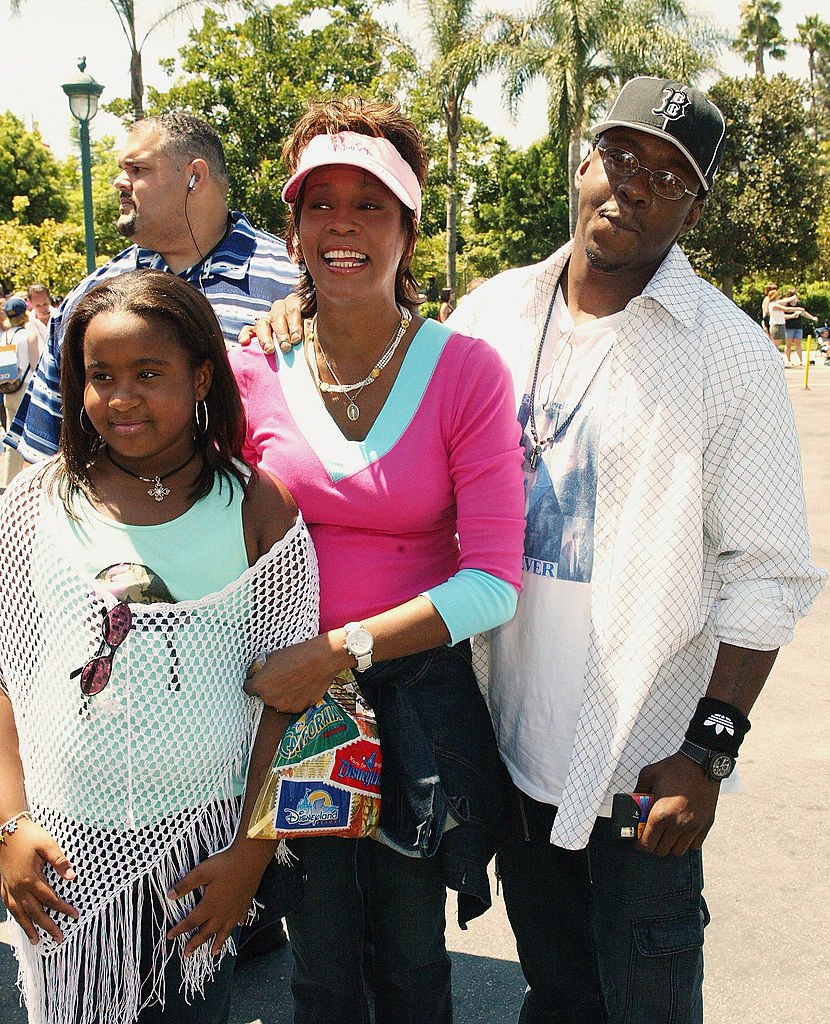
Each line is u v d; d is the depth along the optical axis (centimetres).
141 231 310
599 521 200
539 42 2234
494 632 221
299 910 211
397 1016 211
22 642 177
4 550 178
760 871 344
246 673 185
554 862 226
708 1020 274
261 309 306
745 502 190
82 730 171
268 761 185
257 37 2905
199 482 181
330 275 198
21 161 4031
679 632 195
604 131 197
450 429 197
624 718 197
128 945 176
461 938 318
